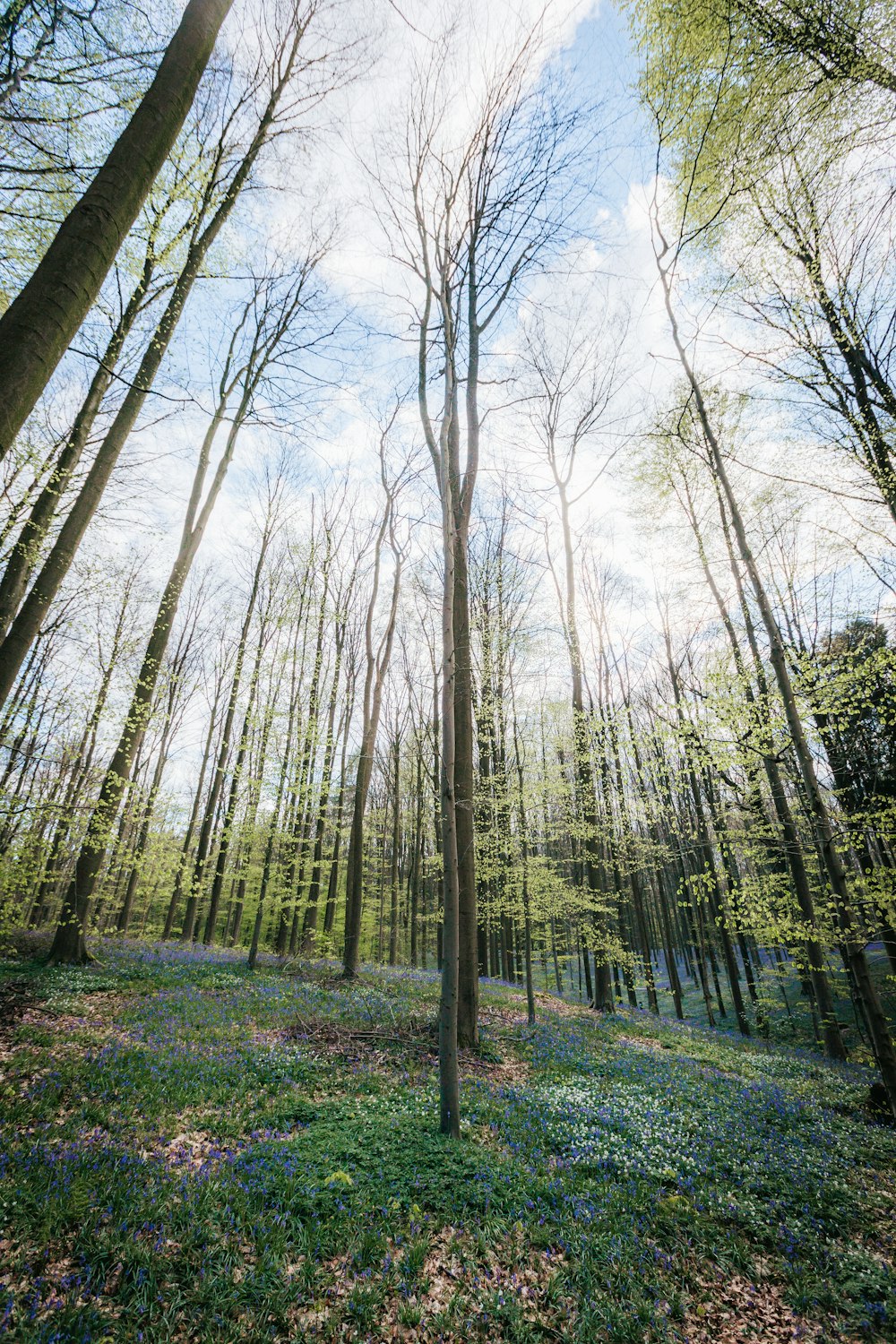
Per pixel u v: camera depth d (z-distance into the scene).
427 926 38.44
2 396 2.46
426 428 9.23
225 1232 4.61
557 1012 16.16
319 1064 8.80
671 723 10.28
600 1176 6.43
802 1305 4.81
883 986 19.34
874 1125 9.45
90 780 10.19
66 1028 8.76
